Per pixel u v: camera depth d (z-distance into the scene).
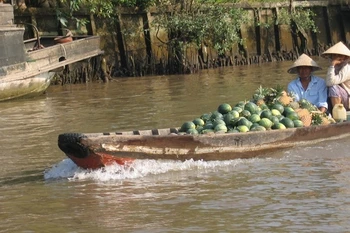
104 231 9.97
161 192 11.61
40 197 11.63
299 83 15.31
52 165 13.82
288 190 11.55
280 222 10.09
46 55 24.81
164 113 19.55
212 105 20.70
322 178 12.20
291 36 36.94
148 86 26.67
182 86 26.09
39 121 19.11
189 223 10.16
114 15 31.02
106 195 11.53
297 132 13.81
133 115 19.47
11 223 10.47
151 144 12.47
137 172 12.55
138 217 10.48
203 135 12.81
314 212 10.46
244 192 11.51
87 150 12.03
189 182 12.11
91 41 26.95
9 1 24.64
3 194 11.91
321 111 14.95
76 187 12.05
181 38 31.08
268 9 36.03
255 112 13.82
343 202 10.88
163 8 31.28
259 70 31.09
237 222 10.15
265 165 13.09
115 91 25.48
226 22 31.41
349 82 15.33
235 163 13.20
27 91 24.00
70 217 10.61
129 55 31.17
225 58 33.56
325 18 38.81
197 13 31.12
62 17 29.17
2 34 22.91
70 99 23.66
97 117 19.41
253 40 35.41
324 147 14.20
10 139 16.56
